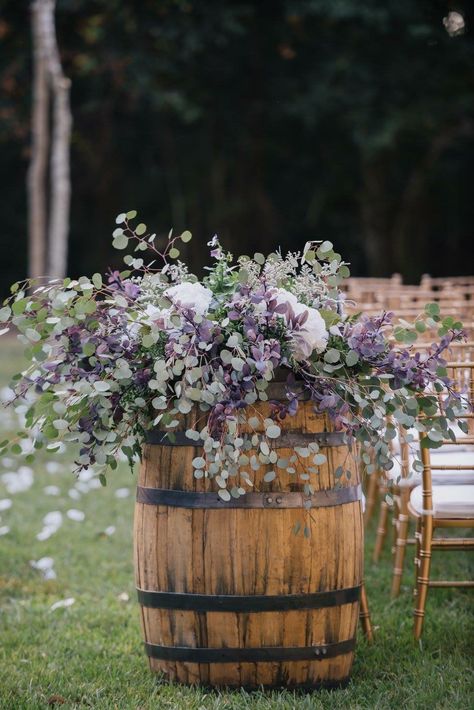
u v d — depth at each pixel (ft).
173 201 105.09
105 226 107.96
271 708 13.39
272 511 13.71
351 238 107.45
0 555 22.58
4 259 111.24
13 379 13.99
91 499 28.14
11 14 78.28
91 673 15.38
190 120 84.02
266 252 103.45
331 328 13.83
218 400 13.04
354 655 15.19
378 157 92.89
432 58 85.61
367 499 24.58
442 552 22.41
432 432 14.24
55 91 57.52
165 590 14.08
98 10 77.66
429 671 15.23
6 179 107.55
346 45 85.40
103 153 99.55
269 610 13.80
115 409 13.87
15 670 15.55
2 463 33.27
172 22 81.05
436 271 112.16
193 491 13.83
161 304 13.37
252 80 91.15
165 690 14.17
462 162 100.63
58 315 13.57
